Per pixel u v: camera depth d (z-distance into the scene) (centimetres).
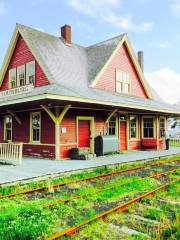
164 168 1425
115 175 1208
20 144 1374
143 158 1647
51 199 821
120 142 2098
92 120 1828
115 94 1998
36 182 1023
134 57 2336
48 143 1653
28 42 1867
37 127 1769
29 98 1364
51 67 1805
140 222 626
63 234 534
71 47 2267
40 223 584
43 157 1673
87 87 1875
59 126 1596
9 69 2128
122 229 586
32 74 1878
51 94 1262
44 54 1867
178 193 879
